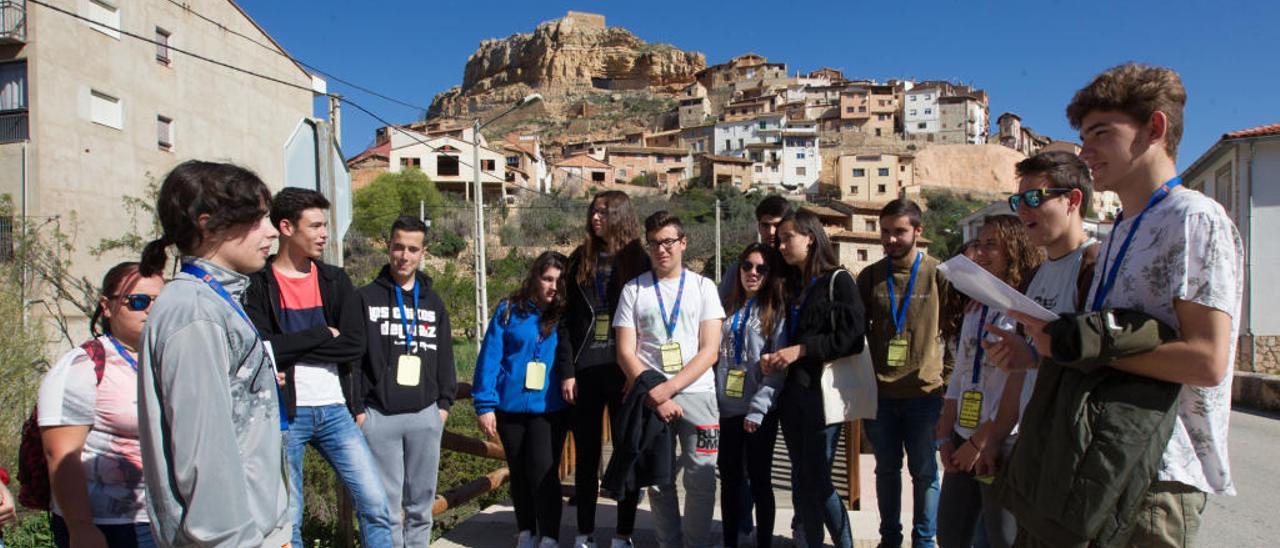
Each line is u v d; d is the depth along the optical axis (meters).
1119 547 1.84
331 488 6.47
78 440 2.33
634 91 144.12
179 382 1.85
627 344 3.71
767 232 4.22
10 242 15.85
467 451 4.96
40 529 4.74
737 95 106.62
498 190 59.16
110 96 21.23
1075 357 1.81
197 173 2.05
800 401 3.70
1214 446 1.88
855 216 43.81
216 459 1.87
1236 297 1.80
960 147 85.56
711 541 4.21
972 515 3.17
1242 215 18.66
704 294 3.78
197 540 1.84
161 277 2.52
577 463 3.92
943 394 4.00
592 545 3.92
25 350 8.52
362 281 27.55
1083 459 1.85
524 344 3.93
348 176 6.66
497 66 162.62
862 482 5.73
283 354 3.12
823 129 93.69
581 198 58.56
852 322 3.62
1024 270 3.53
